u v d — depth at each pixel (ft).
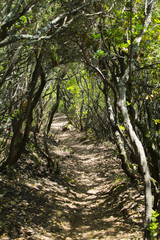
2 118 18.67
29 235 16.25
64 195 28.43
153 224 11.21
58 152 53.36
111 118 28.96
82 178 40.86
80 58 19.24
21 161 32.12
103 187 33.99
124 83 14.62
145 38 16.49
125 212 21.95
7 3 12.46
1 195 20.53
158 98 21.42
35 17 14.83
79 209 26.02
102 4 15.43
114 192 28.86
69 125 97.71
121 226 19.66
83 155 60.54
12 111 18.89
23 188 24.49
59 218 21.42
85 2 15.10
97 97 58.03
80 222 22.45
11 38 10.32
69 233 19.44
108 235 18.35
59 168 40.06
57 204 24.41
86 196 31.27
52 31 15.14
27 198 22.44
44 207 22.17
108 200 27.45
